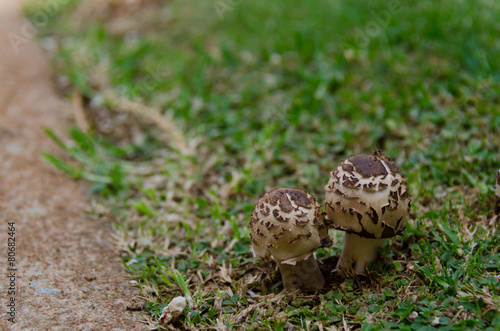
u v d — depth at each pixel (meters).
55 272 3.21
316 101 4.99
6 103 5.68
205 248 3.50
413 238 3.15
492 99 4.57
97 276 3.23
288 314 2.66
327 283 2.90
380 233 2.56
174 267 3.32
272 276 3.06
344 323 2.53
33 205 4.05
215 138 4.87
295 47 6.10
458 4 6.23
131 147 4.97
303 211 2.51
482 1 6.29
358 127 4.62
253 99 5.46
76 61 6.51
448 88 4.88
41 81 6.31
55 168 4.73
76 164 4.81
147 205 4.13
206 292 2.99
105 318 2.78
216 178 4.34
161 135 5.11
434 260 2.89
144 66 6.30
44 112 5.62
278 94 5.43
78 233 3.75
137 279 3.23
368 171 2.54
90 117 5.55
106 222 3.98
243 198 4.06
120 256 3.53
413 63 5.42
